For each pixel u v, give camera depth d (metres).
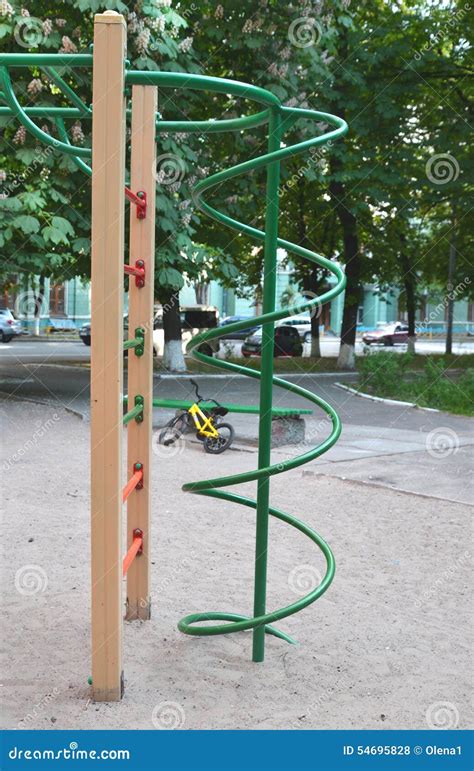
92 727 3.34
